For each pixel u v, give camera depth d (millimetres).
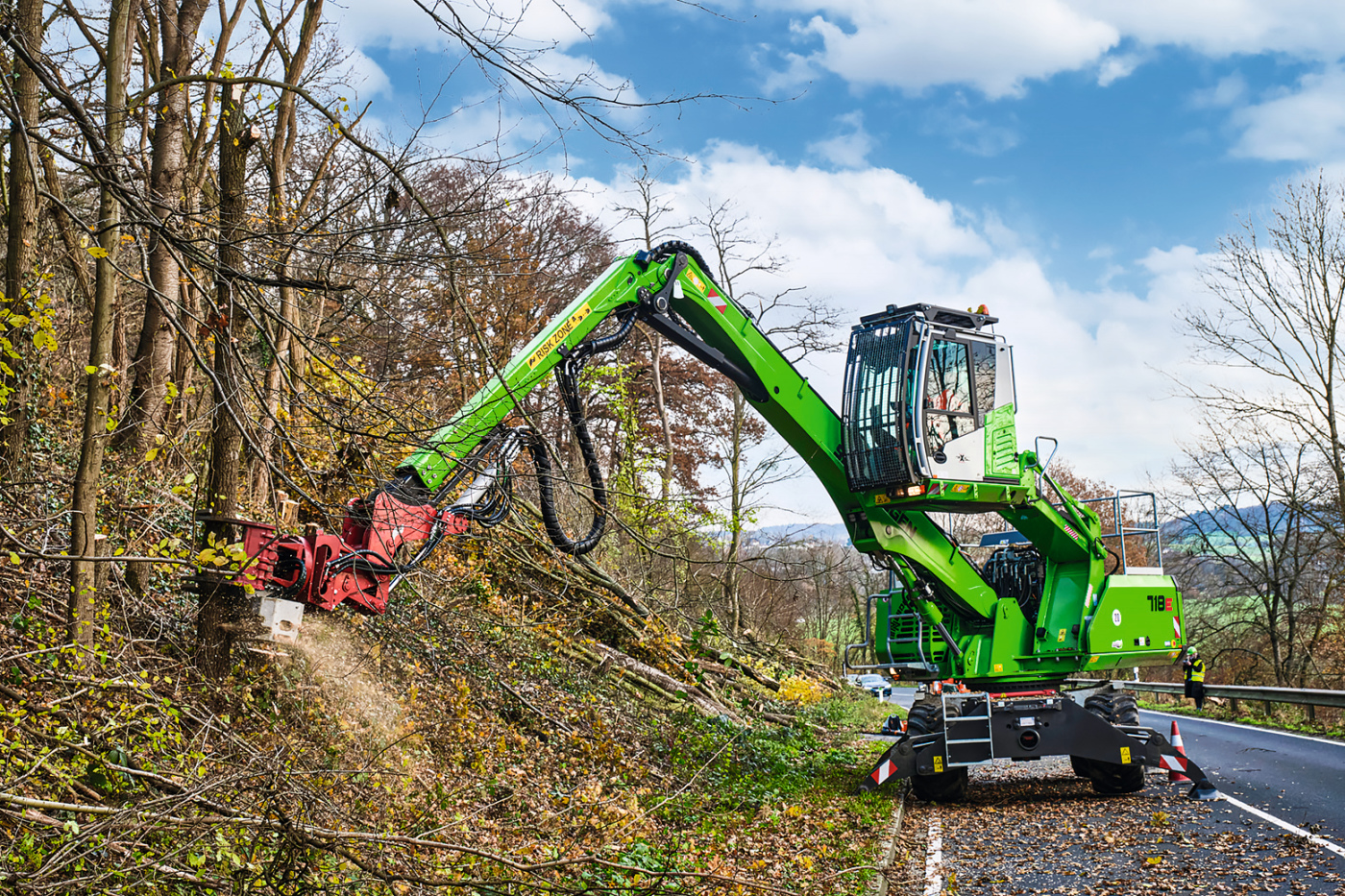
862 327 12539
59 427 9820
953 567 13391
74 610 6359
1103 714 13102
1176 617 14117
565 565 16562
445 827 6406
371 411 7422
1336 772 13086
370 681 9711
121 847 4879
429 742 9891
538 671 13109
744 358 11703
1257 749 16172
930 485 12008
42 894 4348
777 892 6566
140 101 8578
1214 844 9156
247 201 8555
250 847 5355
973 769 15625
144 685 5738
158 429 10156
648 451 21750
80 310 10992
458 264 6996
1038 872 8617
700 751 12891
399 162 7055
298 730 8055
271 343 6496
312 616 7738
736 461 32500
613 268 10375
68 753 5422
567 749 11547
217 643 7699
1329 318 28344
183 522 9375
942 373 12273
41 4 6707
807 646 33156
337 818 5547
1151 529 14133
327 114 6832
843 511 12984
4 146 7012
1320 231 28078
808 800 11594
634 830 8555
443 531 8156
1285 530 34750
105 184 5836
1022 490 12859
